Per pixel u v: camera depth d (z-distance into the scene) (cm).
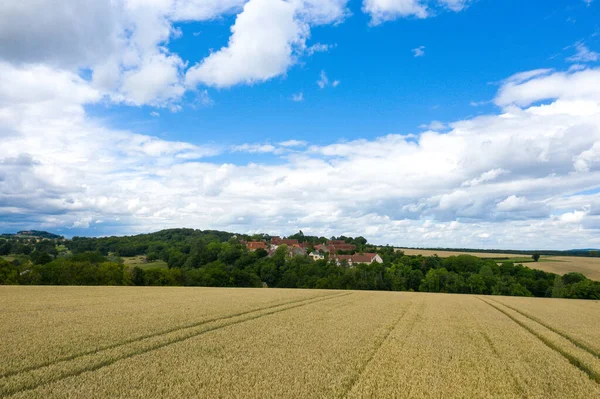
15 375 1048
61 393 920
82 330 1684
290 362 1269
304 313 2548
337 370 1202
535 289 9519
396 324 2236
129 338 1537
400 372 1204
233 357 1319
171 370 1138
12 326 1772
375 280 9312
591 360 1493
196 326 1881
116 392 936
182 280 8325
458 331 2075
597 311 3759
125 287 4872
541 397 1035
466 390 1062
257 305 2880
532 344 1786
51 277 6594
